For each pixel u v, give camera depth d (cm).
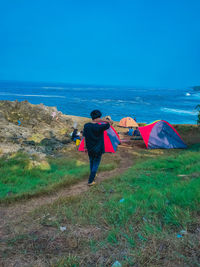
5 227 293
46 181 702
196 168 667
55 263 188
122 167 1012
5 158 991
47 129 1867
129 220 273
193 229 227
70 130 2052
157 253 190
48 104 7694
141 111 6575
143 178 615
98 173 817
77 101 9625
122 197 407
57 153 1359
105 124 495
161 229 238
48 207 373
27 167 922
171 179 556
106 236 240
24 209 402
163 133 1586
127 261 183
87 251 209
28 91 18575
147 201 342
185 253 186
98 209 337
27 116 1952
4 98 10269
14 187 639
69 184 605
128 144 1731
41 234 256
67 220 300
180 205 298
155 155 1348
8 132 1498
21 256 203
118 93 19412
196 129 2192
